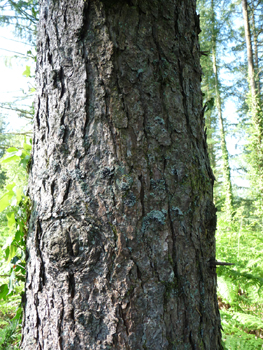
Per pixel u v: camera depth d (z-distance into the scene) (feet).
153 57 3.04
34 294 3.06
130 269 2.69
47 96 3.16
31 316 3.10
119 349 2.62
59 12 3.10
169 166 2.99
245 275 6.61
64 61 3.02
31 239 3.21
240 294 8.96
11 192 3.78
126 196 2.76
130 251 2.72
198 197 3.23
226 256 10.55
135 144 2.86
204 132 3.76
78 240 2.74
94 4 2.90
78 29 2.95
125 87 2.88
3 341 5.04
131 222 2.75
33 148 3.41
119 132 2.83
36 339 3.00
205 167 3.56
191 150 3.25
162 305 2.75
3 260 4.75
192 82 3.48
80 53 2.94
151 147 2.92
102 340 2.65
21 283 4.67
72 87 2.97
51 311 2.86
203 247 3.24
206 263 3.26
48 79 3.15
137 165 2.84
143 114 2.92
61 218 2.85
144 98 2.94
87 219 2.77
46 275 2.93
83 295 2.72
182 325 2.86
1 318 6.95
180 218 2.98
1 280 6.52
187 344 2.87
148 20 3.06
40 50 3.35
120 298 2.66
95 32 2.91
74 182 2.86
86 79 2.90
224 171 37.52
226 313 7.42
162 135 2.98
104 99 2.86
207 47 44.96
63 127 2.97
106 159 2.81
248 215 34.06
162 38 3.14
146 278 2.73
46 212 2.95
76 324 2.71
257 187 23.86
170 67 3.16
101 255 2.72
